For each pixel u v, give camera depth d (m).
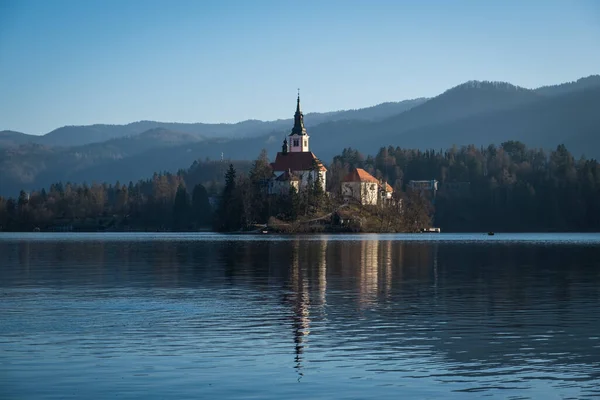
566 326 45.84
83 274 82.94
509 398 30.08
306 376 33.31
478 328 45.12
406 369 34.56
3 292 63.94
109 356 36.97
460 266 97.62
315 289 66.81
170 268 92.56
